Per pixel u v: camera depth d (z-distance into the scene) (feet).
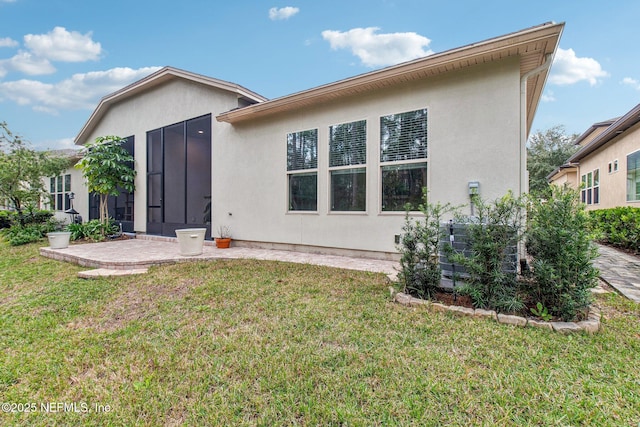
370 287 14.05
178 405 6.86
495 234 11.02
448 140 17.53
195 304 12.87
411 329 9.84
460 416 6.18
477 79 16.71
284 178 24.14
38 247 28.55
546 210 10.48
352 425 6.04
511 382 7.09
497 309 10.72
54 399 7.29
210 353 8.98
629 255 22.75
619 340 8.82
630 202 31.24
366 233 20.51
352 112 20.93
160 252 23.53
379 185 19.94
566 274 9.93
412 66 17.26
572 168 53.52
